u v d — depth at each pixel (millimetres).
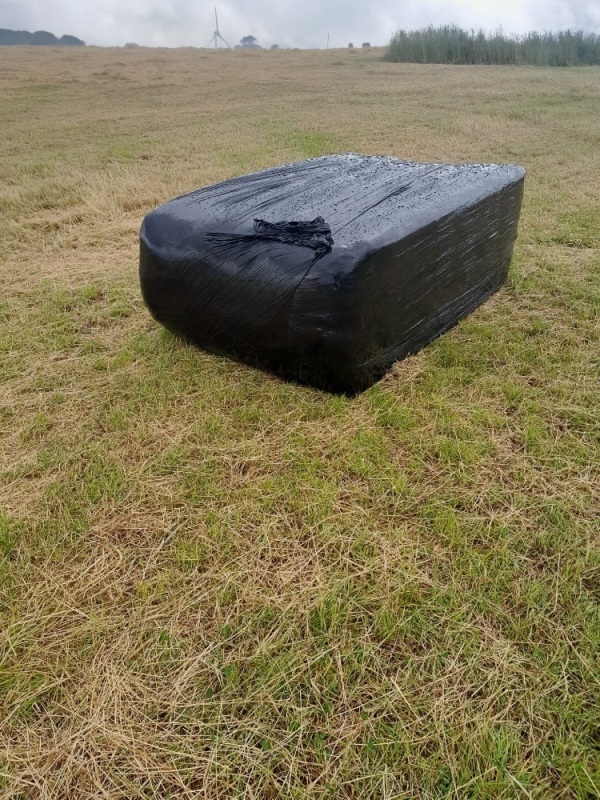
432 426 2447
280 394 2658
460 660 1574
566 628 1638
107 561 1904
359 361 2535
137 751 1414
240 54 25359
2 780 1374
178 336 3057
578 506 2055
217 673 1563
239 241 2527
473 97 12289
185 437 2445
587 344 3051
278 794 1332
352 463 2250
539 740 1403
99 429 2537
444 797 1304
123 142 8867
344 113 10938
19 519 2057
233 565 1870
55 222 5160
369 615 1696
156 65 20578
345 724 1444
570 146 7727
